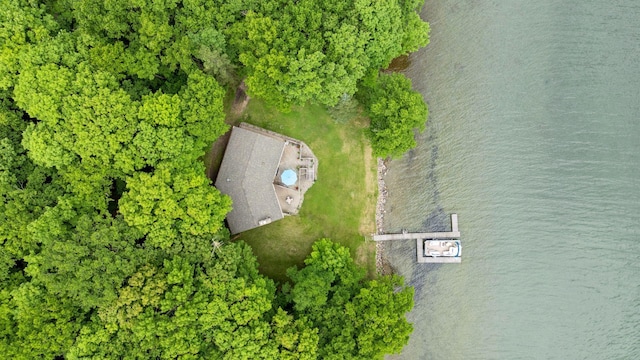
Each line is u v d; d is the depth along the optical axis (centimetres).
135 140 4394
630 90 5678
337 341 4591
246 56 4606
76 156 4503
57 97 4322
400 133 4847
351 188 5459
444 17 5659
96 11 4481
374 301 4759
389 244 5581
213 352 4450
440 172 5634
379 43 4712
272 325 4650
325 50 4684
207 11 4572
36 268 4334
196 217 4512
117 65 4516
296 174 5216
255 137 5153
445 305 5631
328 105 5116
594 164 5681
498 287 5653
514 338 5644
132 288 4303
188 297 4450
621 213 5678
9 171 4547
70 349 4269
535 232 5678
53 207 4441
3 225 4334
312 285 4659
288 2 4606
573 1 5675
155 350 4375
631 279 5666
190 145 4569
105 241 4328
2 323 4312
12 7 4391
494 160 5656
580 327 5659
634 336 5656
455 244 5553
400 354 5597
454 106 5653
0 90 4581
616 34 5672
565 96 5672
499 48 5662
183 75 4869
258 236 5344
